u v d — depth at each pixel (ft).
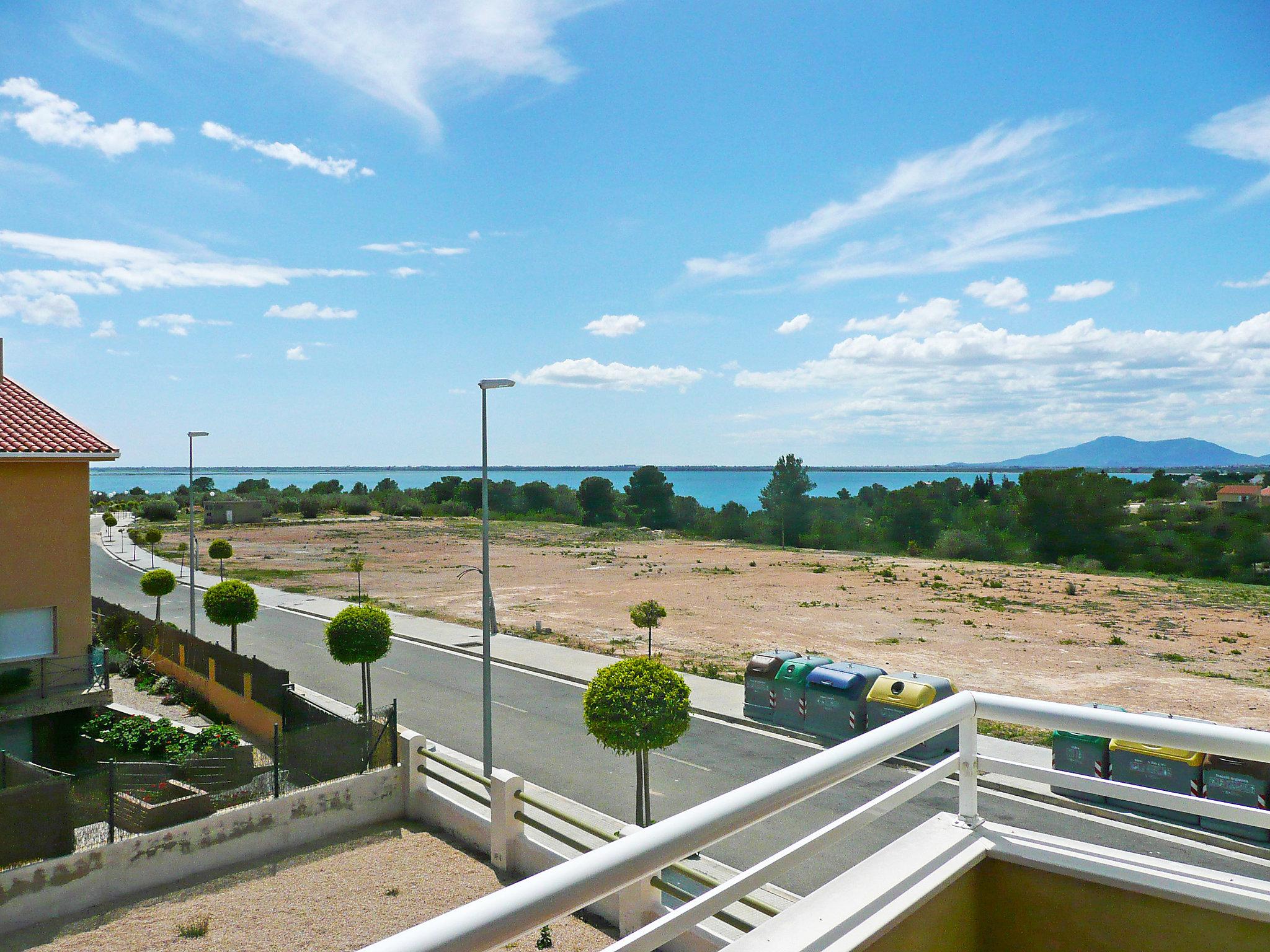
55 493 58.80
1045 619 124.88
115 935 28.86
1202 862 39.47
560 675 82.43
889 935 6.01
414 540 267.59
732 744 60.59
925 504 280.51
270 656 91.71
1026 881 7.07
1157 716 6.69
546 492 414.82
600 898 4.11
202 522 320.50
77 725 57.16
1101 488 232.12
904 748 6.65
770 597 145.18
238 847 34.94
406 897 31.53
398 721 65.77
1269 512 222.89
